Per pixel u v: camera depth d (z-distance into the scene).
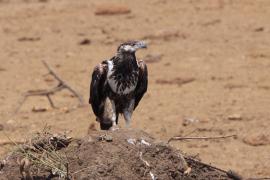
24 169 9.22
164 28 27.69
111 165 9.19
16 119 16.77
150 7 31.92
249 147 14.05
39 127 15.83
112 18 30.28
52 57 24.25
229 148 14.02
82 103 18.02
